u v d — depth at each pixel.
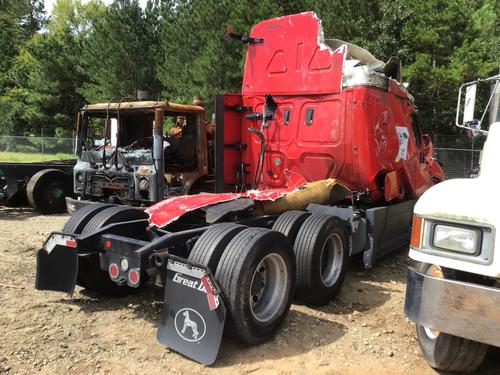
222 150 7.51
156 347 4.13
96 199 8.33
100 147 8.33
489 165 4.20
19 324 4.46
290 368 3.85
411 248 3.59
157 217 4.89
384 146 6.74
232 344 4.23
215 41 21.20
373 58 7.32
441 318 3.24
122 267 4.43
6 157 28.03
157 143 7.27
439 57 20.78
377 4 19.34
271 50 7.15
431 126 22.78
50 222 9.91
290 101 6.99
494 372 3.87
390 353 4.16
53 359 3.85
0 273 6.00
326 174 6.77
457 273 3.45
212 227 4.32
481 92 14.86
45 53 37.50
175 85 24.47
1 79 45.28
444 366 3.73
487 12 21.06
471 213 3.24
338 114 6.53
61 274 4.81
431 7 20.20
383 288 6.07
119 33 30.11
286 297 4.43
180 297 3.98
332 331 4.60
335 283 5.39
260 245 4.07
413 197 7.86
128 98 8.52
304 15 6.80
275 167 7.22
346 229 5.65
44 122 38.75
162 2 29.58
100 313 4.85
